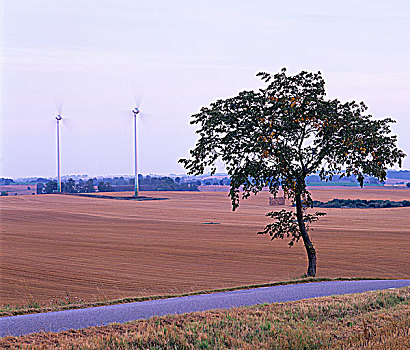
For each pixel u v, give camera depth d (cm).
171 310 2161
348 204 18575
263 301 2389
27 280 5191
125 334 1675
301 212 4200
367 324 1903
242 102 3991
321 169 4006
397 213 15425
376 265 6147
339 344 1681
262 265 6228
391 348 1614
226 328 1791
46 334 1695
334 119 3891
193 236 9712
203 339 1684
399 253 7225
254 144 3803
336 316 2019
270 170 3834
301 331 1770
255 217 14912
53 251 7600
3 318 2017
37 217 14975
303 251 7556
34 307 2652
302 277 4012
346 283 3256
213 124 3922
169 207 19938
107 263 6406
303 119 3862
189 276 5397
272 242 8688
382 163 3972
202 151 3981
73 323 1894
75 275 5497
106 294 4356
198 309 2181
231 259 6756
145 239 9212
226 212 17112
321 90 4028
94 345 1574
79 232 10569
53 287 4791
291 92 4072
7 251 7588
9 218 14650
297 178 3888
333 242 8569
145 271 5772
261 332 1772
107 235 9925
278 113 3997
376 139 3922
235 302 2369
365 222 12438
